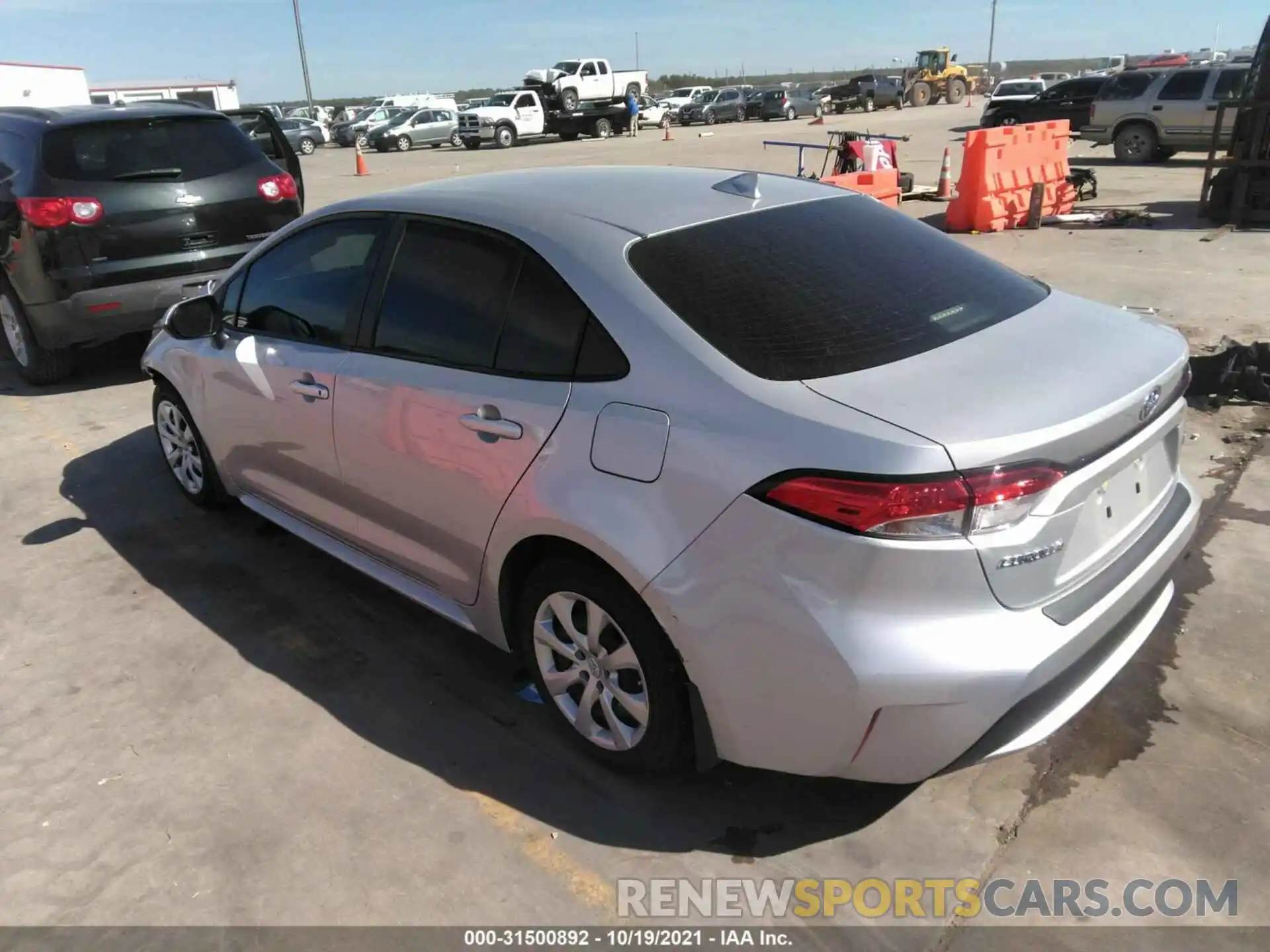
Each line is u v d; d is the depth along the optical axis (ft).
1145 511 8.38
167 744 9.82
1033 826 8.33
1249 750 9.08
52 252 19.47
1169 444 8.73
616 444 7.89
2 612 12.53
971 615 6.79
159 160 20.62
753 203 9.63
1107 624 7.50
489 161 86.28
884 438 6.65
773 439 7.03
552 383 8.52
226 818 8.76
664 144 99.30
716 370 7.56
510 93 113.70
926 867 7.96
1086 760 9.06
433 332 9.80
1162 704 9.77
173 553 14.01
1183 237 34.01
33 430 19.42
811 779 9.02
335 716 10.18
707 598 7.40
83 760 9.62
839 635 6.84
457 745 9.66
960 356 7.79
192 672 11.06
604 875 8.00
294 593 12.76
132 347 25.40
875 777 7.32
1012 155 37.22
